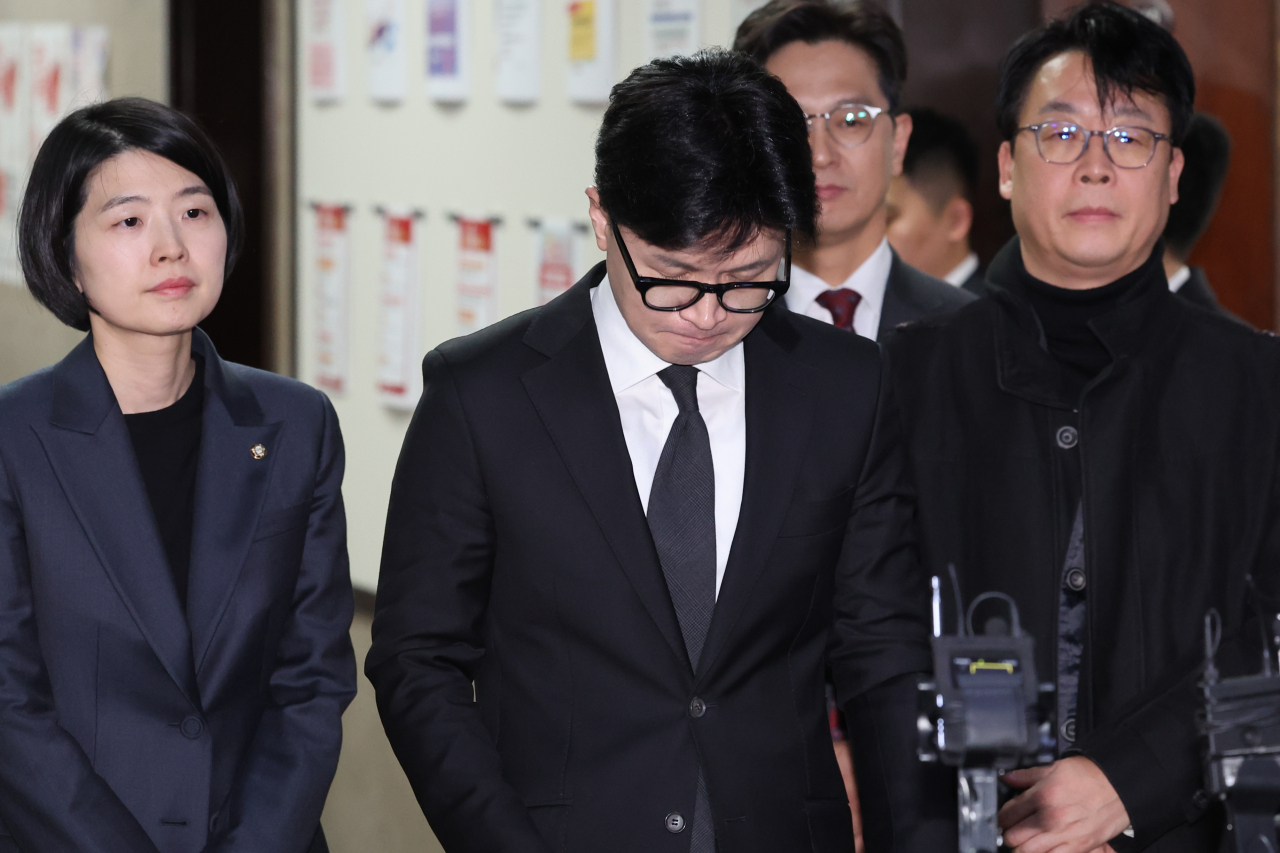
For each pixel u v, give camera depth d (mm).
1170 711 3506
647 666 3094
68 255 3342
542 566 3154
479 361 3268
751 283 2908
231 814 3289
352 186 9141
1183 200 5332
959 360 3904
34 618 3309
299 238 9688
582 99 7340
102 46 10727
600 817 3072
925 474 3797
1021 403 3795
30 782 3170
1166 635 3615
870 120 4641
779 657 3209
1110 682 3613
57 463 3309
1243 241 5535
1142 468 3701
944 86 5961
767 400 3223
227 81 9547
